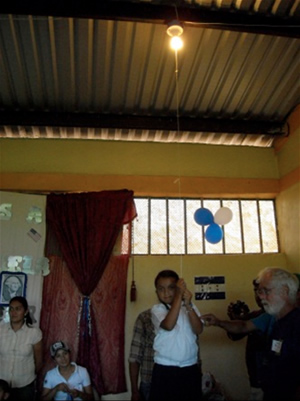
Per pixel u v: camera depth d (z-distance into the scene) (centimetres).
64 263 391
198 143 452
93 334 370
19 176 412
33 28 330
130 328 387
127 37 344
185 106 415
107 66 368
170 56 364
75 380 321
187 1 317
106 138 435
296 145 418
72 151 430
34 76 369
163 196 439
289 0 323
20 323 330
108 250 393
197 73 383
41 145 428
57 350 322
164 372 216
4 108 398
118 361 371
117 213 404
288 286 196
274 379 183
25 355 321
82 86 383
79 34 337
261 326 229
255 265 427
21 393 312
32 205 399
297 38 336
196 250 429
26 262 383
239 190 441
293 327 187
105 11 301
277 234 448
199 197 445
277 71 387
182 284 224
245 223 446
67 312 376
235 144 457
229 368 391
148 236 424
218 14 319
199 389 219
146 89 393
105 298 385
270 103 421
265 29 325
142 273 406
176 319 214
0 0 290
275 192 446
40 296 377
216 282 414
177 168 439
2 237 384
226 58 371
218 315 405
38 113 398
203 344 396
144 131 432
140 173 431
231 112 428
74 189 417
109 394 362
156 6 309
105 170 427
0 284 371
